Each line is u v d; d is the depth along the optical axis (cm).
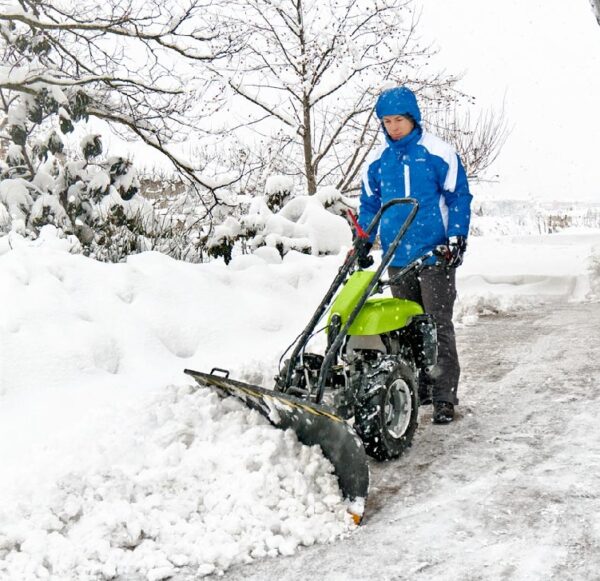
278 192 1115
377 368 404
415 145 461
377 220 428
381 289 414
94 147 977
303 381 407
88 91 1062
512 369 593
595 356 612
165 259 695
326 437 358
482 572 288
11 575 294
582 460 394
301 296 766
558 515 332
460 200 457
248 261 800
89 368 528
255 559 309
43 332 534
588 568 287
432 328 438
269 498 340
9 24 1055
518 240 1504
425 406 509
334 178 1555
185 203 1171
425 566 296
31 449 412
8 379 489
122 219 939
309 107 1386
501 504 347
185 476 361
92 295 599
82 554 309
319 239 1029
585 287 934
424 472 392
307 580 292
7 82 965
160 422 416
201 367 576
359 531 329
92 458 378
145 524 328
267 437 379
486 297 867
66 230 881
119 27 1032
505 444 426
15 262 587
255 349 631
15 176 1032
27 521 328
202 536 319
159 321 611
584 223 2436
